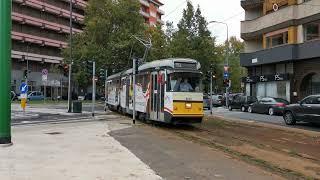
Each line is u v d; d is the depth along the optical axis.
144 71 27.86
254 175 10.58
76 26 108.12
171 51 63.03
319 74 43.16
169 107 23.56
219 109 53.00
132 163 11.88
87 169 10.98
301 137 20.30
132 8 59.94
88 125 24.81
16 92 89.19
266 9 52.59
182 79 23.77
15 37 88.38
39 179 9.76
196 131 22.81
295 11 45.78
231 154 14.30
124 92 34.84
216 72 66.75
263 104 41.16
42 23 95.75
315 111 25.66
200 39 63.00
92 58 58.44
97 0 60.09
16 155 13.08
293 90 46.44
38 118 31.09
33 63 95.19
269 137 20.19
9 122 15.18
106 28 59.56
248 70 56.84
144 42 59.34
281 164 12.68
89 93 95.38
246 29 57.06
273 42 50.75
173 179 9.96
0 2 14.92
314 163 12.97
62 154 13.39
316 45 41.72
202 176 10.34
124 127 23.59
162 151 14.45
